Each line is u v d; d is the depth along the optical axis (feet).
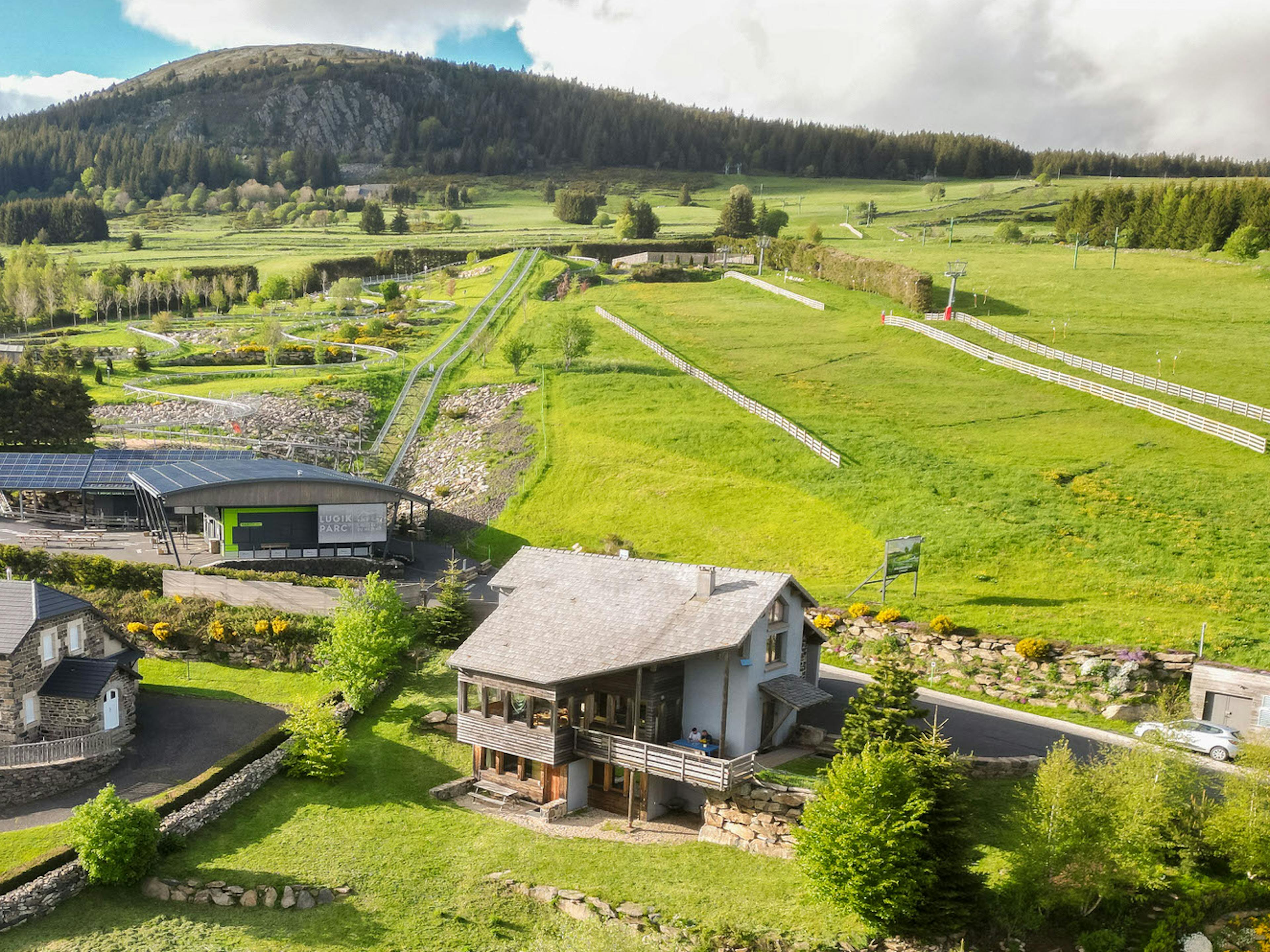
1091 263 513.86
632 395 343.46
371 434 346.33
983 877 108.47
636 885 117.39
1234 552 200.23
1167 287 445.37
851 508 242.37
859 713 123.95
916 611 187.01
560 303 530.68
